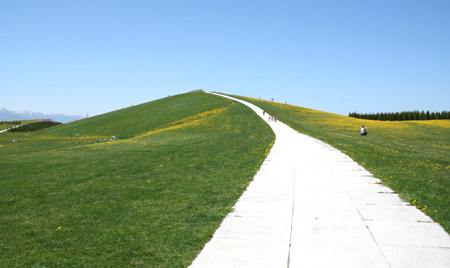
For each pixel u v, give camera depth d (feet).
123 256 18.90
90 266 17.83
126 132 212.23
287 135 109.19
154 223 24.56
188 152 70.33
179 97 341.82
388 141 95.86
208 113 222.28
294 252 18.62
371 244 19.45
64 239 22.13
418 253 18.13
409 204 27.30
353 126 172.76
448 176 37.81
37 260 18.89
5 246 21.25
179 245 20.12
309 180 37.91
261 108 237.86
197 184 38.11
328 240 20.21
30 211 29.60
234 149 73.10
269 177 40.40
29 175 47.80
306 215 25.20
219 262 17.61
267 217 24.98
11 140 170.71
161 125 211.00
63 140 170.71
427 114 325.62
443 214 24.11
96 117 313.94
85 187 38.88
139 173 47.16
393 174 39.47
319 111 280.31
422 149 72.84
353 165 47.39
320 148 69.67
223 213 26.23
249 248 19.34
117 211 28.40
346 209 26.40
